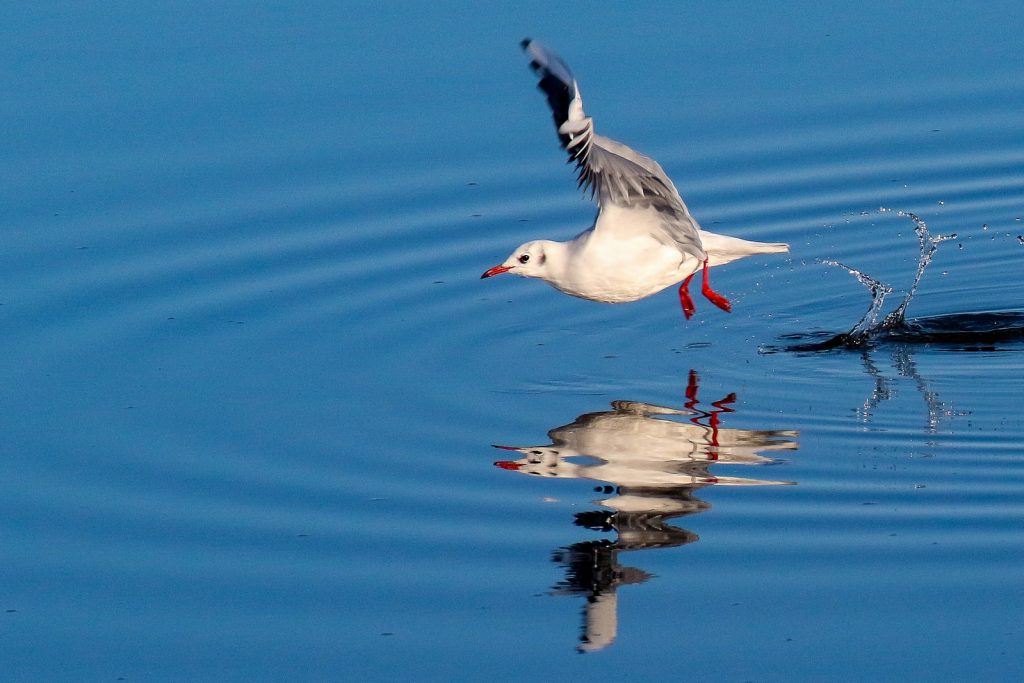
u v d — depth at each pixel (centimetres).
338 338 1638
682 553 1190
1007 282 1777
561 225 1878
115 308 1689
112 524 1267
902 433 1395
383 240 1856
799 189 1986
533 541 1217
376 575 1180
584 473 1327
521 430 1420
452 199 1936
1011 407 1448
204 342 1622
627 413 1455
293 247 1833
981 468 1319
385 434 1413
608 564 1175
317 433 1419
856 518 1235
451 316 1695
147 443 1405
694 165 2023
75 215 1867
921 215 1934
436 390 1513
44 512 1289
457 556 1201
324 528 1250
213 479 1337
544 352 1612
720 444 1380
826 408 1459
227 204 1906
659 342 1642
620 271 1473
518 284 1783
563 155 2016
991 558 1170
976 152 2041
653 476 1317
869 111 2117
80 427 1438
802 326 1686
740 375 1549
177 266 1783
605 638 1088
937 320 1684
